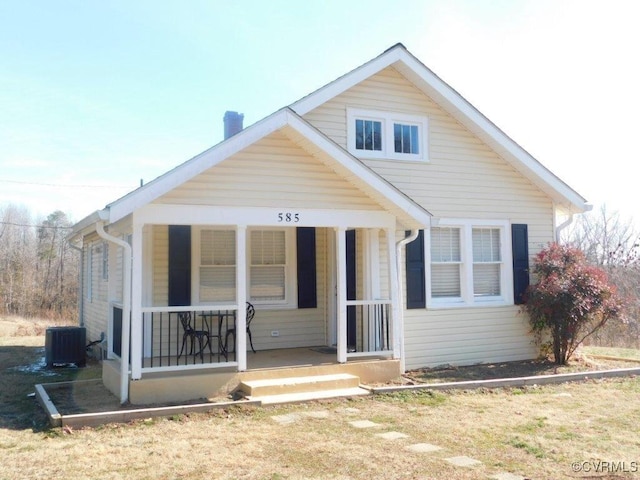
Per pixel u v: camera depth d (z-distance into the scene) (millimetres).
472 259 12461
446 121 12484
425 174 12148
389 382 9984
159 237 10859
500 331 12477
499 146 12508
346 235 11977
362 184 9867
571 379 10336
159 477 5375
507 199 12852
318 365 9695
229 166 9172
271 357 10617
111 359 10148
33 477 5387
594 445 6348
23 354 15133
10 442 6562
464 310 12172
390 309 10453
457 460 5824
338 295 10008
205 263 11297
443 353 11875
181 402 8469
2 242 43562
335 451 6137
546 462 5762
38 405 8609
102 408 8078
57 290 41906
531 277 12922
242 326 9125
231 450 6203
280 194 9484
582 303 11445
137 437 6723
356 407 8281
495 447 6281
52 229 46844
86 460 5867
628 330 18406
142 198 8172
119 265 10367
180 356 10453
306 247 12258
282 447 6297
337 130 11562
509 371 11273
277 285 12086
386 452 6098
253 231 11930
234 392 8945
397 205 9891
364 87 11867
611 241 28219
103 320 12961
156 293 10758
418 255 11828
